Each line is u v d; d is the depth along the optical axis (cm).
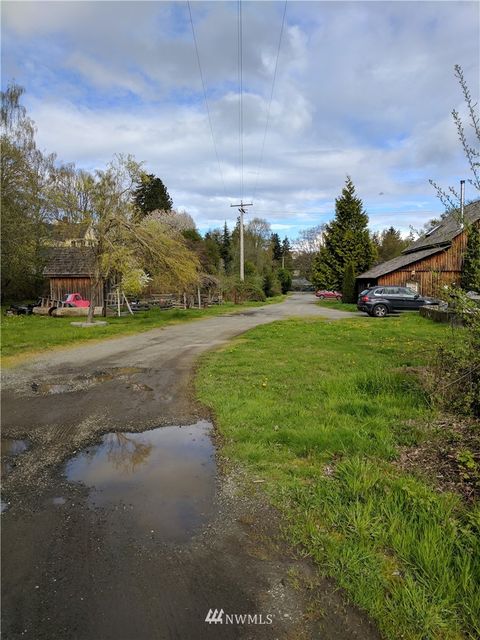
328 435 475
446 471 391
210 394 679
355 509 333
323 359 944
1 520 335
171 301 3375
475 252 435
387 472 393
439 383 522
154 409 621
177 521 332
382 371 740
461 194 439
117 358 1049
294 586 262
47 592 256
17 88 3297
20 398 686
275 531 318
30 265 3125
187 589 259
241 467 421
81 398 684
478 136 422
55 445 490
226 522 330
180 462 439
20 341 1314
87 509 350
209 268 4284
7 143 3033
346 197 4781
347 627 231
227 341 1345
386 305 2417
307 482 387
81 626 231
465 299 425
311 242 9806
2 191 2900
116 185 1883
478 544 281
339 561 280
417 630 227
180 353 1118
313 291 9294
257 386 722
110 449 477
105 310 2494
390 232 7388
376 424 507
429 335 1327
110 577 269
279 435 486
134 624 232
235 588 260
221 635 225
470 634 224
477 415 498
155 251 1950
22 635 225
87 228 1970
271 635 225
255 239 6619
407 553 282
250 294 4525
